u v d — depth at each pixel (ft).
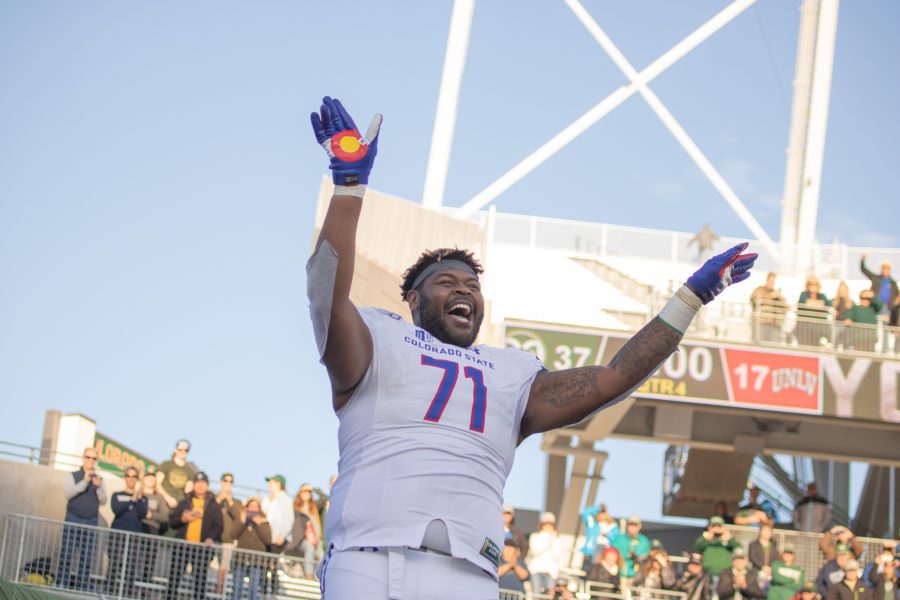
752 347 65.77
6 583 41.52
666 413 70.38
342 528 12.53
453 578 12.30
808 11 92.12
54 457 61.16
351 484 12.63
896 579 51.16
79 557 44.52
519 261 71.51
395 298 66.18
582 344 64.49
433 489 12.46
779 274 76.33
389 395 12.83
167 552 45.29
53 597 42.60
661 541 82.38
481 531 12.55
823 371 65.62
